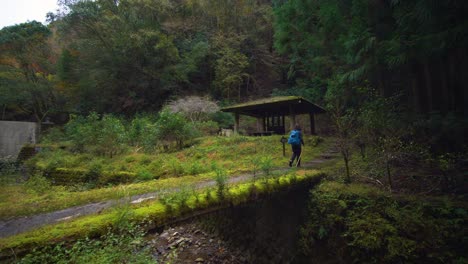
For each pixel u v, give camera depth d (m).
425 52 5.34
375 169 6.23
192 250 5.02
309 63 14.74
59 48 29.67
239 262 4.68
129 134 13.02
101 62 24.73
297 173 6.02
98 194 4.55
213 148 11.55
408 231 4.08
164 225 2.97
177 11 28.09
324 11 9.02
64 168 9.58
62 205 3.88
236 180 5.52
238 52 26.78
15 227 2.93
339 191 5.35
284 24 11.96
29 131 15.98
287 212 5.50
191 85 28.20
